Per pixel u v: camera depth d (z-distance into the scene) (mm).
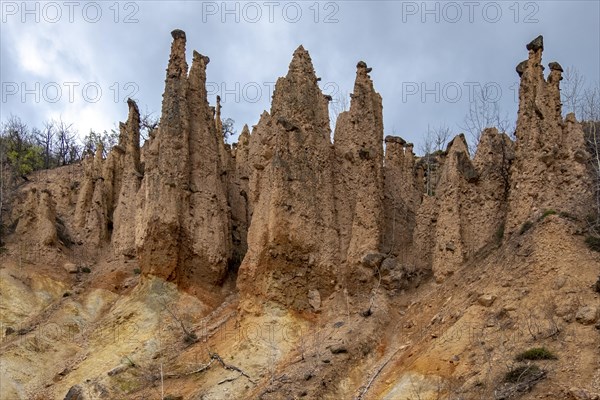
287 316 29078
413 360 23609
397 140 34375
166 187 34906
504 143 30625
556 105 28250
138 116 47938
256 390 25562
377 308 28547
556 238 24453
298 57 33750
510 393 19266
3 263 41562
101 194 47625
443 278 28703
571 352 20078
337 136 33750
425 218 31547
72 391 29172
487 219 29016
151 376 28703
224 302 34219
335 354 25734
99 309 38000
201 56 38656
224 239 36000
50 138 77062
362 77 34219
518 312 22750
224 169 40188
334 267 30578
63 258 43719
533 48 29234
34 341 34062
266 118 40531
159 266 34000
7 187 52750
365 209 31000
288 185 31047
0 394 30734
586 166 26953
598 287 21984
